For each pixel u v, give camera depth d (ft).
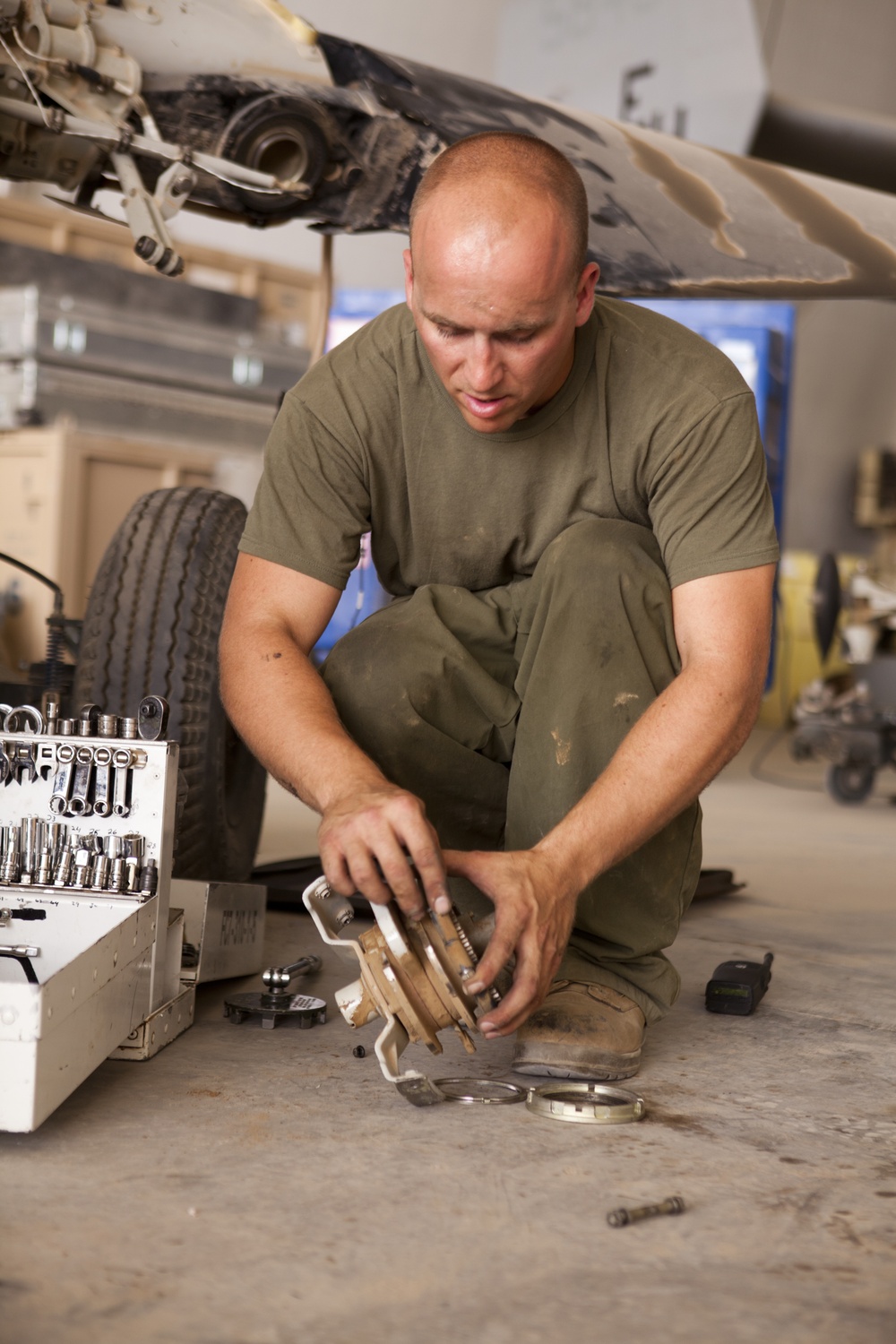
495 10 24.61
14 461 12.35
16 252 13.88
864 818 13.24
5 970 4.03
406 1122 3.65
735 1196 3.18
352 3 23.30
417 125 6.18
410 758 4.37
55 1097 3.33
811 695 14.53
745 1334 2.48
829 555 17.34
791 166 20.49
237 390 15.39
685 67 20.72
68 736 4.11
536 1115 3.75
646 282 7.07
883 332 30.19
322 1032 4.60
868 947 6.69
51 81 5.30
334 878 3.38
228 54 5.67
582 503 4.40
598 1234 2.92
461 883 4.84
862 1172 3.38
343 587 4.44
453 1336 2.44
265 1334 2.42
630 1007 4.20
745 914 7.61
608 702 4.08
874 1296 2.66
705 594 4.00
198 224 23.20
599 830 3.53
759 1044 4.69
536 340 3.53
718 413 4.10
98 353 14.06
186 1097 3.80
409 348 4.26
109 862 4.09
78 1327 2.42
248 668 4.02
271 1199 3.06
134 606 6.00
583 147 6.97
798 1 20.58
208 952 4.87
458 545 4.58
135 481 12.84
